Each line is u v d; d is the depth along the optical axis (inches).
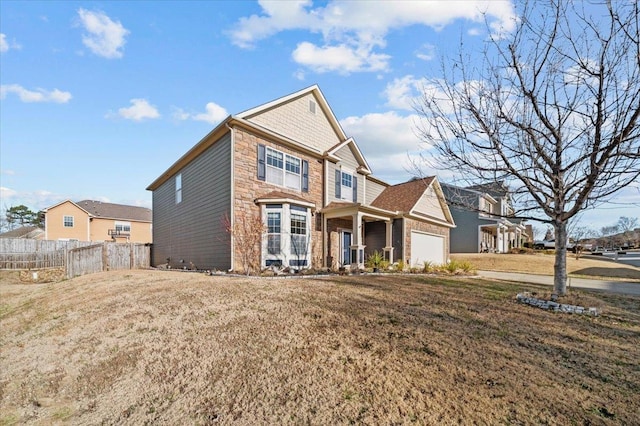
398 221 634.2
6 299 456.1
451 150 262.4
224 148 474.0
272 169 503.5
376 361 151.0
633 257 1166.3
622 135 195.0
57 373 185.0
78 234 1343.5
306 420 116.2
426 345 167.3
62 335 244.7
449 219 826.2
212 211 503.8
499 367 143.9
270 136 494.9
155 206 807.1
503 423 106.2
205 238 523.5
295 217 500.1
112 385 161.6
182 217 625.3
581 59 218.8
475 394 122.6
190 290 307.1
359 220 517.3
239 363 160.9
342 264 607.5
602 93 211.0
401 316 215.3
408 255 639.1
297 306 238.8
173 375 160.4
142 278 425.1
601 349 166.4
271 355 165.0
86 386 165.3
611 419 107.3
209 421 123.6
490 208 1094.4
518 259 892.0
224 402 133.6
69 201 1331.2
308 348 168.4
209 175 518.9
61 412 146.8
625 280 561.6
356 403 121.9
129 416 135.0
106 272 566.9
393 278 403.2
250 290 295.4
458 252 1122.7
